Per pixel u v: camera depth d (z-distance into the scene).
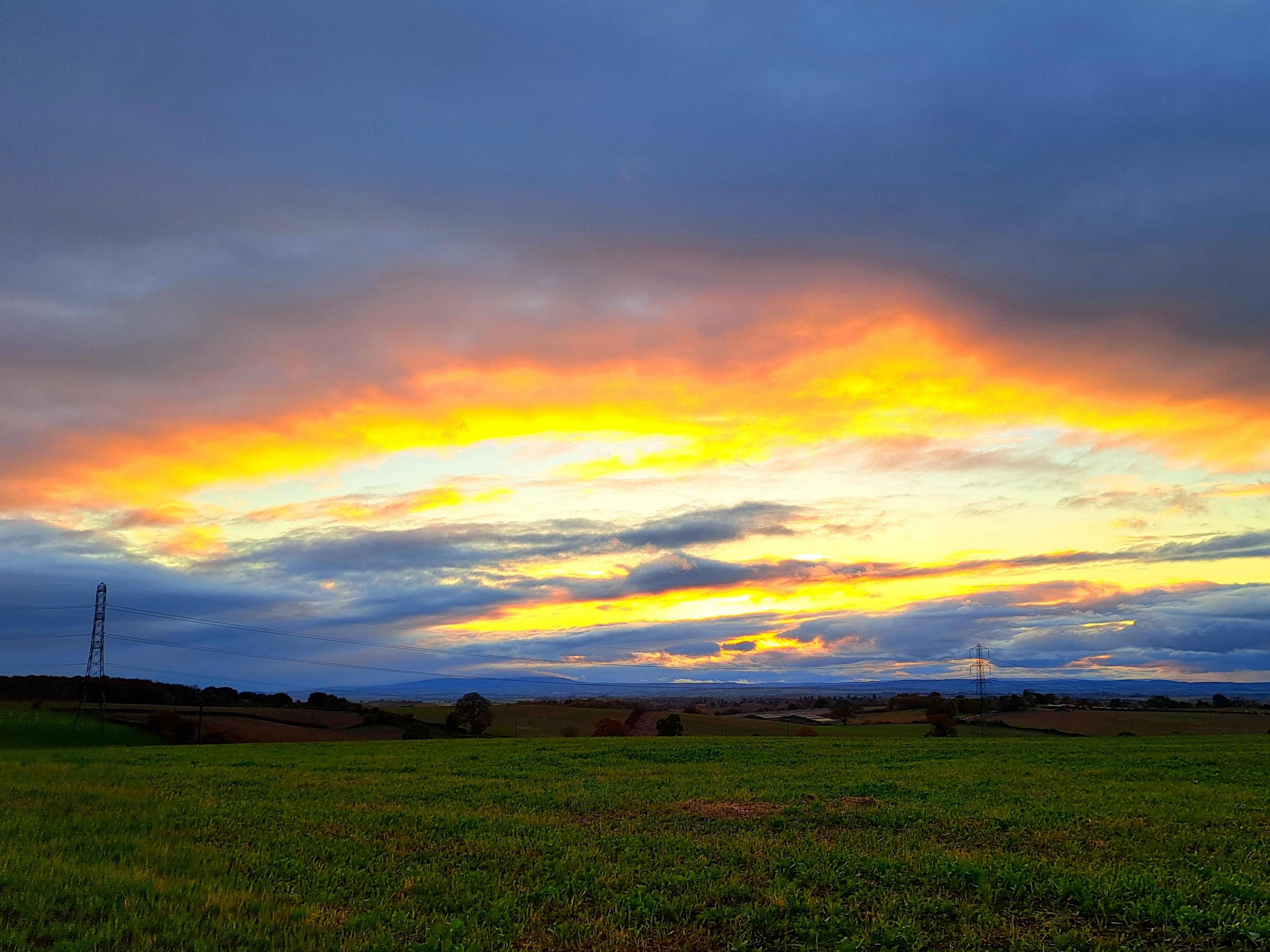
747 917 12.54
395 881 15.09
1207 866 15.32
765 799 25.92
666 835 19.33
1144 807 22.84
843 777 33.00
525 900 13.78
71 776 33.75
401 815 22.44
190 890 14.12
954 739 64.75
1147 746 53.22
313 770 37.88
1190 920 11.93
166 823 21.05
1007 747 52.62
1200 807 22.97
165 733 83.44
